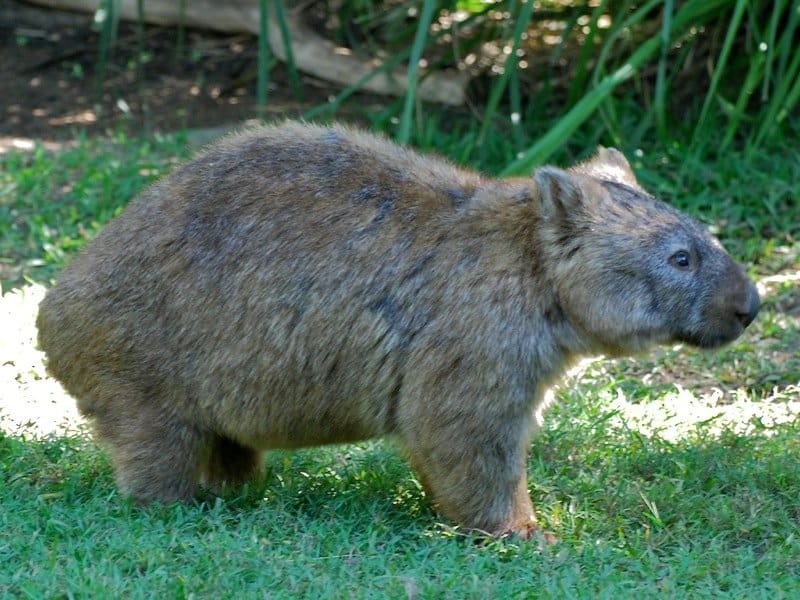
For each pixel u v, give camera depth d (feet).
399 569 25.54
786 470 30.89
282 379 27.86
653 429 33.94
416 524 28.53
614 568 25.98
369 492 30.17
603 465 31.86
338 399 28.07
